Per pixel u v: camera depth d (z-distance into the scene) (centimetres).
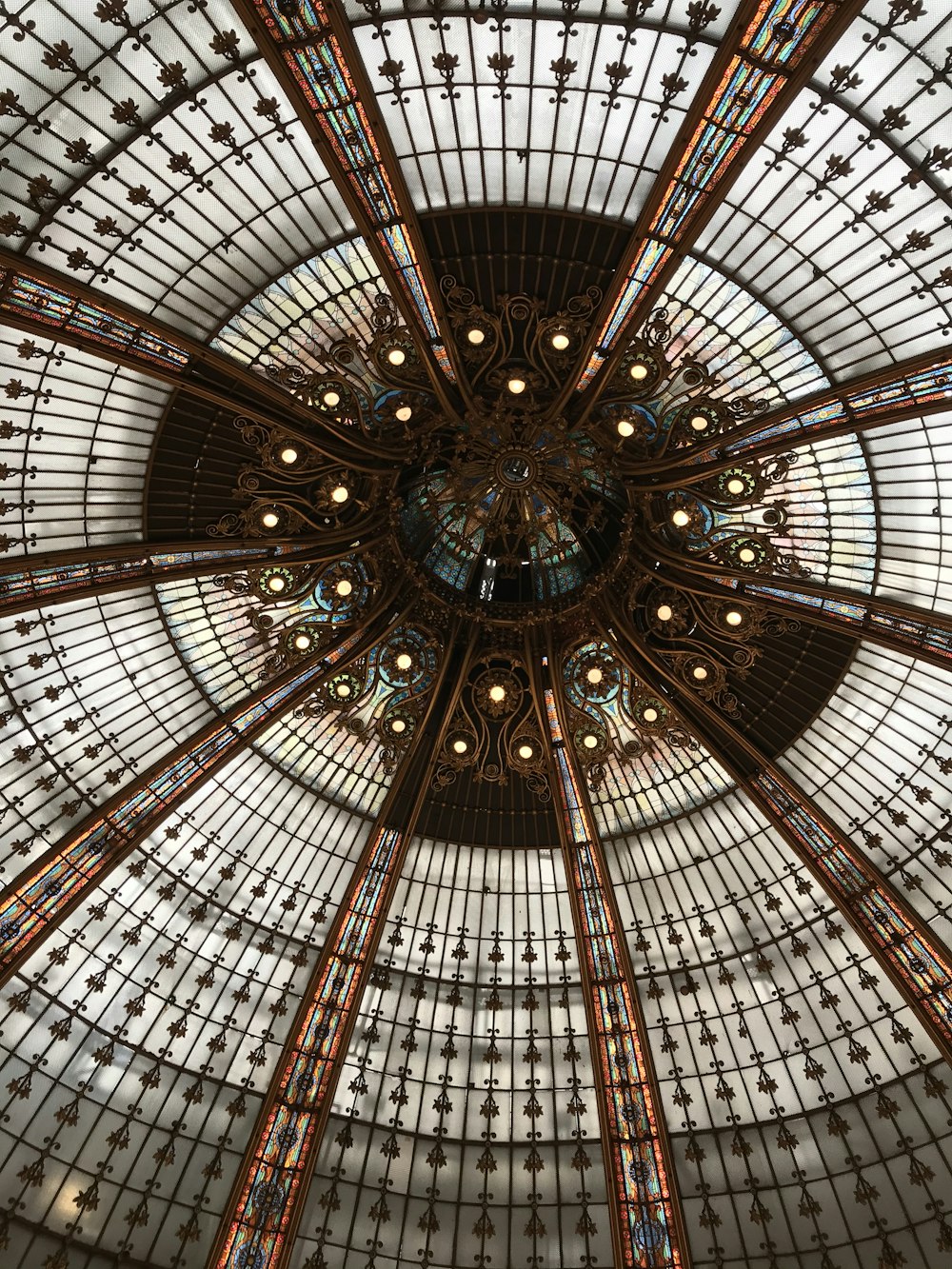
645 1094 2075
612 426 2062
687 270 1842
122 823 2033
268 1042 2136
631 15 1499
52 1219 1833
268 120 1617
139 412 1873
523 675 2341
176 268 1761
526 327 1948
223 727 2123
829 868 2108
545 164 1697
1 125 1508
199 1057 2086
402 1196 2058
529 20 1527
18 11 1438
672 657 2194
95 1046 1995
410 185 1728
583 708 2250
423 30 1545
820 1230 1952
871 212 1655
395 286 1792
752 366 1955
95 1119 1944
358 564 2209
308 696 2173
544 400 2080
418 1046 2217
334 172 1600
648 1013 2230
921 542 1967
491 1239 2027
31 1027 1931
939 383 1717
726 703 2181
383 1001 2236
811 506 2061
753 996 2194
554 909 2338
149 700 2127
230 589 2092
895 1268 1867
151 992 2088
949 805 2070
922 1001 1959
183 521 2014
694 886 2297
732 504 2064
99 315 1709
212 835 2211
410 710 2248
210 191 1688
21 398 1755
